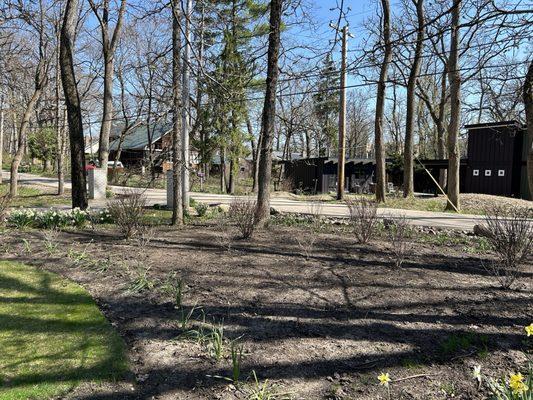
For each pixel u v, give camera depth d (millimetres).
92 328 3631
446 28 4801
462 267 5941
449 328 3762
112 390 2719
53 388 2721
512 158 24078
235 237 7781
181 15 7531
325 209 14109
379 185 18094
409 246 7438
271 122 8688
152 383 2812
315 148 47469
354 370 3012
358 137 56438
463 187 28109
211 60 11172
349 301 4410
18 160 15562
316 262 6012
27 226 8445
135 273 5215
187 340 3438
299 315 4008
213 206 12172
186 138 9141
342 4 5750
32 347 3273
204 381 2836
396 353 3275
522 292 4809
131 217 7457
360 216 8312
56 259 5926
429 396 2697
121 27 17266
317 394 2695
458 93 15633
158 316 3928
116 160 27250
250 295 4535
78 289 4637
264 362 3096
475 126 25281
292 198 21000
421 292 4738
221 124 20391
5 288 4648
